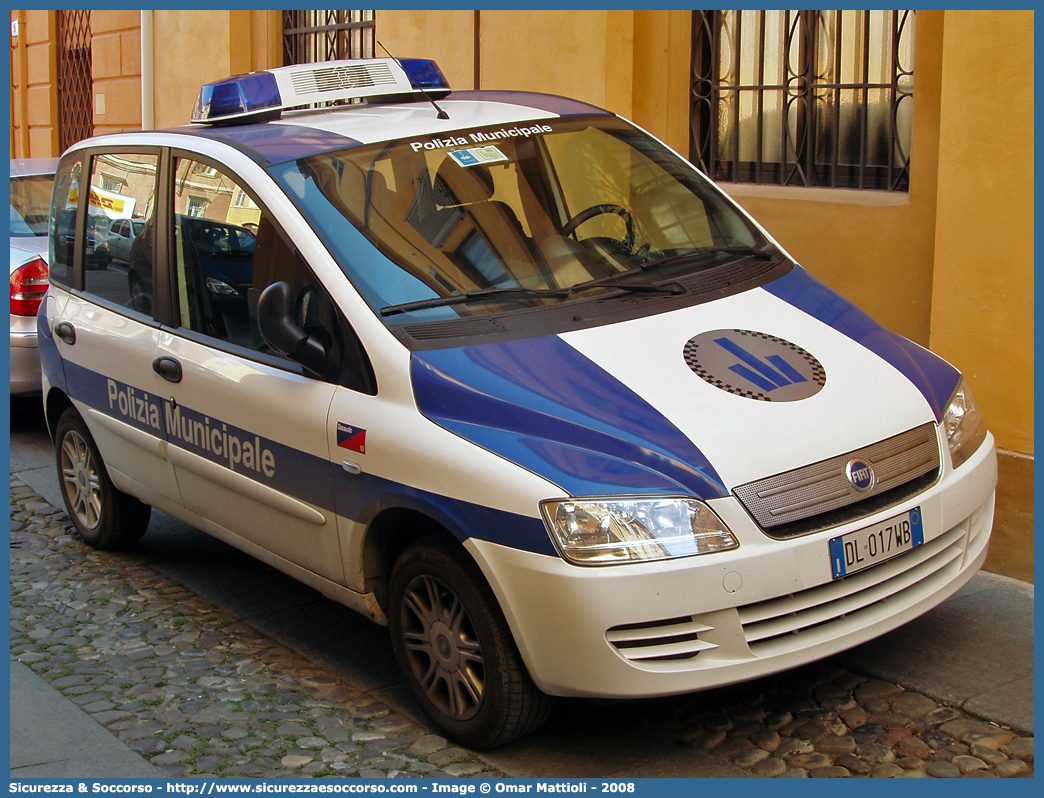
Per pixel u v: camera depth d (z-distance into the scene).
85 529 6.04
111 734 4.09
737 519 3.46
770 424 3.66
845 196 6.15
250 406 4.46
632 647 3.45
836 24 6.29
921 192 5.73
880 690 4.13
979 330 5.09
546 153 4.84
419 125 4.87
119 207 5.50
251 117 5.19
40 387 7.83
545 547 3.45
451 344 3.94
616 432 3.58
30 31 15.39
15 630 5.04
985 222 5.01
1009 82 4.87
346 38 10.21
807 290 4.55
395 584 4.06
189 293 4.94
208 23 11.58
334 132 4.82
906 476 3.78
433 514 3.72
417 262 4.25
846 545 3.56
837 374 3.96
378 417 3.92
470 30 8.28
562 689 3.54
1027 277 4.90
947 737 3.83
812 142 6.50
